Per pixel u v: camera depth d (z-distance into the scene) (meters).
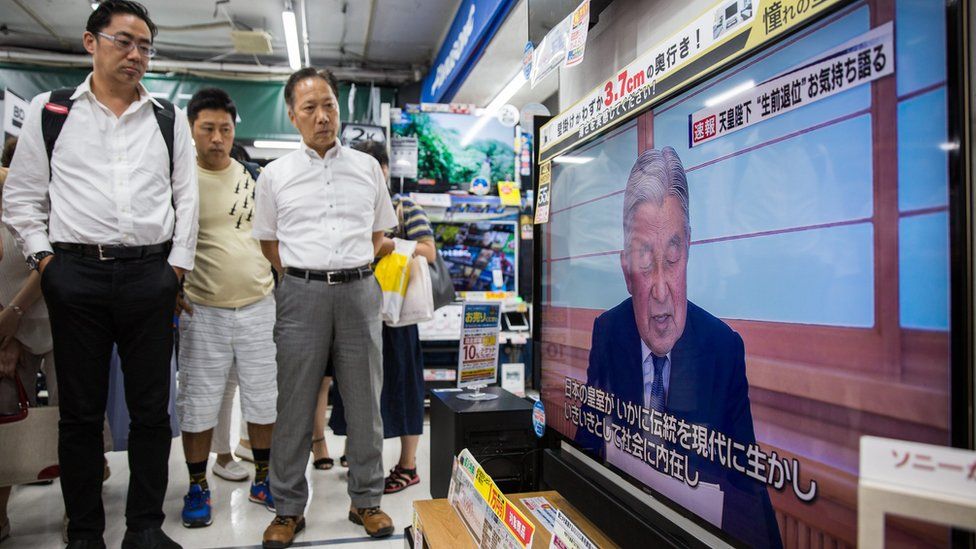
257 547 2.15
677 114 1.03
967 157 0.58
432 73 7.18
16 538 2.23
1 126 3.46
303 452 2.20
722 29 0.92
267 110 7.39
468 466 1.24
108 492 2.77
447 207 4.38
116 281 1.92
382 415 2.73
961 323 0.57
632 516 1.10
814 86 0.75
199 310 2.47
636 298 1.15
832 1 0.72
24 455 2.10
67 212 1.90
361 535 2.24
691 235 0.98
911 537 0.57
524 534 0.89
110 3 1.92
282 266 2.31
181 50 7.23
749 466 0.85
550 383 1.56
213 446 2.99
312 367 2.15
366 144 2.97
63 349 1.91
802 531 0.76
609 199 1.26
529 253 4.73
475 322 2.30
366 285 2.22
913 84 0.62
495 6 4.43
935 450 0.41
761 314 0.83
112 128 1.97
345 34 6.91
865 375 0.67
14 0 5.96
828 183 0.73
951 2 0.59
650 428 1.10
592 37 1.57
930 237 0.60
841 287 0.71
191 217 2.15
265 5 6.14
